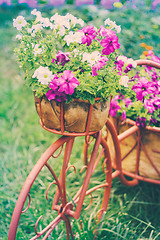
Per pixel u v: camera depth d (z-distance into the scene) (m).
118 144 1.66
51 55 1.26
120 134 1.76
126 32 2.50
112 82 1.31
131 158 1.80
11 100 3.14
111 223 1.78
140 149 1.76
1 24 4.20
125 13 2.67
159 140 1.69
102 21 2.48
